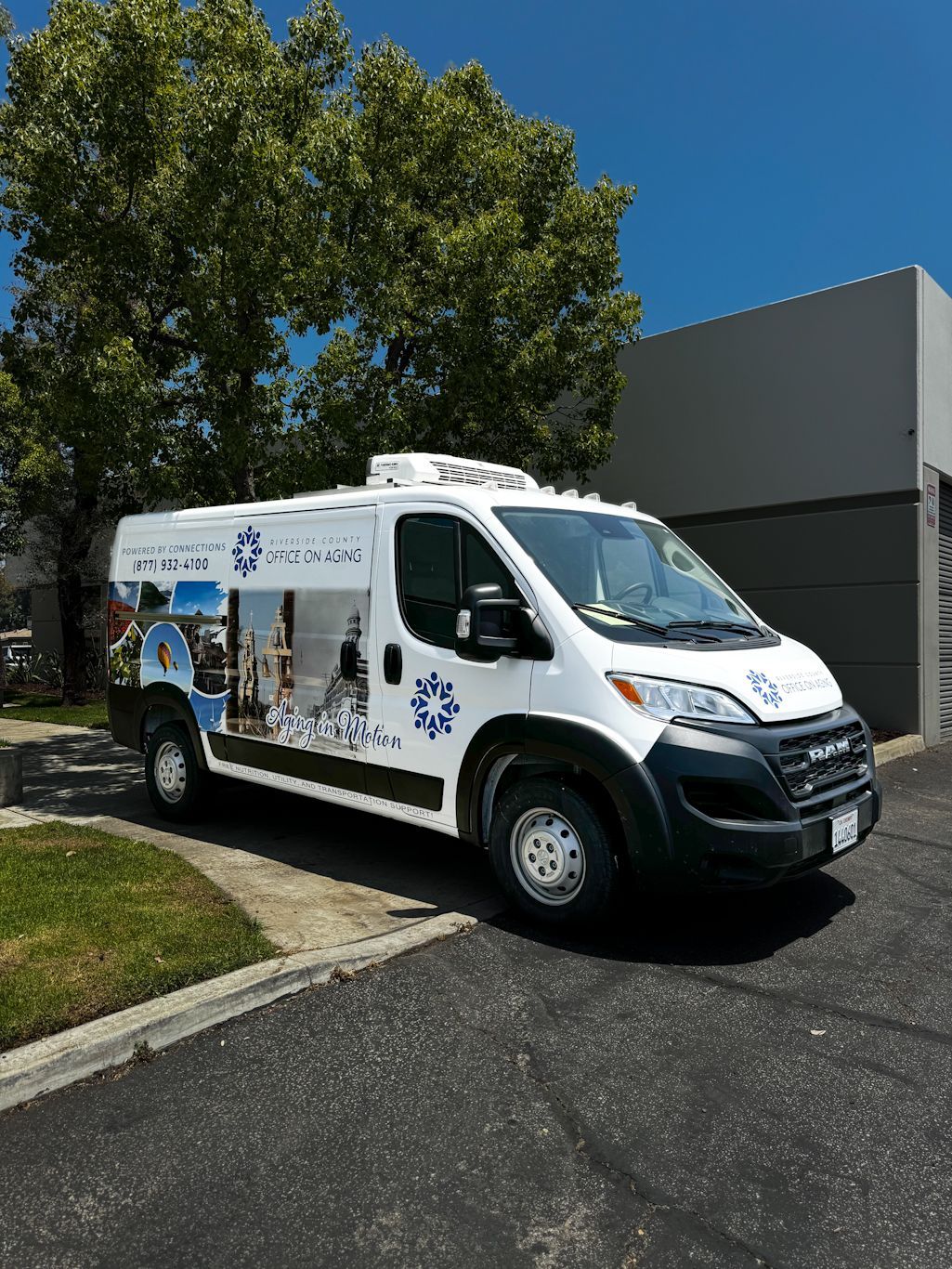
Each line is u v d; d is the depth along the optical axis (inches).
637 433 525.0
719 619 199.6
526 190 420.2
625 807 161.2
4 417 592.7
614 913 170.1
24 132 336.2
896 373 426.3
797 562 466.3
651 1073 126.5
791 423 463.8
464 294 361.4
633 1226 95.7
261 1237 94.1
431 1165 106.0
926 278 425.1
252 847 240.8
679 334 505.0
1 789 293.4
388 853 235.5
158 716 277.9
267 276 333.1
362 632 209.8
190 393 406.0
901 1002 149.6
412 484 218.1
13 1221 97.1
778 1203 99.3
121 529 291.4
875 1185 102.4
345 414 363.6
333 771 216.8
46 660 989.8
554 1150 108.7
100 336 359.3
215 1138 111.4
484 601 174.4
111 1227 96.0
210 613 252.1
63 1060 122.8
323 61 381.7
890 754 395.9
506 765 185.6
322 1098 120.3
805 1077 125.9
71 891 187.0
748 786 157.8
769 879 159.9
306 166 340.8
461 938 174.7
